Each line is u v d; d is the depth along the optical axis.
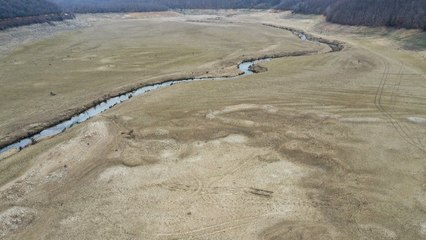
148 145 29.22
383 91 39.34
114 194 23.39
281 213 21.23
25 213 21.70
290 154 27.42
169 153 27.98
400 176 24.41
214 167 25.98
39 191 23.75
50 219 21.34
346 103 36.47
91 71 51.31
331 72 47.19
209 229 20.14
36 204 22.58
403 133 29.98
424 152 27.08
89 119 34.69
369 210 21.30
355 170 25.22
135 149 28.64
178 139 30.06
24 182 24.53
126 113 35.50
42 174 25.41
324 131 30.67
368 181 24.00
